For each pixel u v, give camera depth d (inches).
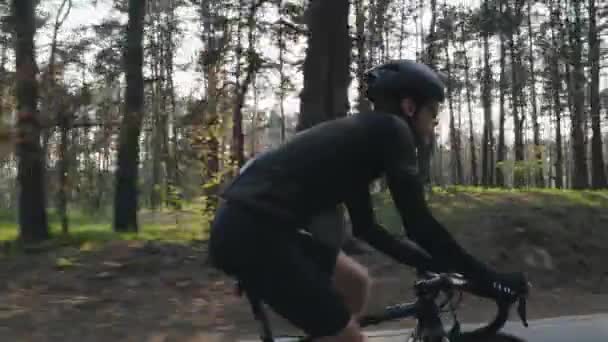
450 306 94.7
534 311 283.3
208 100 463.5
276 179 86.0
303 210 85.5
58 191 466.0
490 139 1748.3
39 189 446.9
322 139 87.9
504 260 382.6
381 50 1309.1
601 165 1206.9
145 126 547.8
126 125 483.8
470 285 89.5
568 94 1350.9
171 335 225.3
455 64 1588.3
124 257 342.0
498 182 1494.8
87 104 442.9
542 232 418.9
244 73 510.9
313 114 394.9
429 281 90.7
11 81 401.7
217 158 453.7
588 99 1352.1
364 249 350.3
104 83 484.7
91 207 536.4
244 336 221.8
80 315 250.1
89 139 467.5
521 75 1491.1
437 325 91.4
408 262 96.7
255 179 87.2
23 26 426.9
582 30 1251.2
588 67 1272.1
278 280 83.4
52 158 455.8
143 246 371.6
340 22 400.2
